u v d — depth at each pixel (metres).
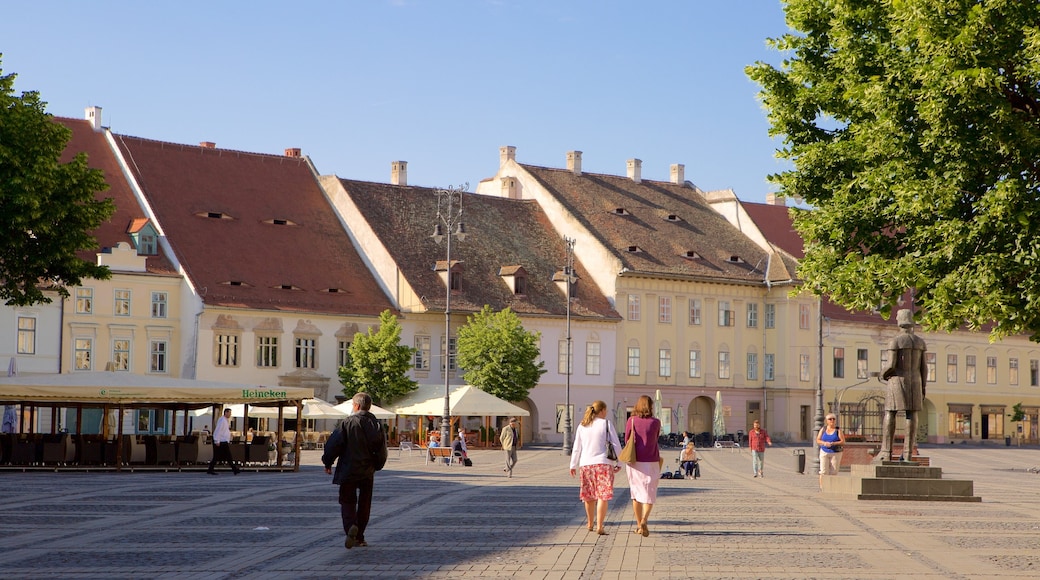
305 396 46.28
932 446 100.75
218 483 37.47
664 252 96.50
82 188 42.50
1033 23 21.45
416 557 18.33
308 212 85.94
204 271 76.75
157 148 82.38
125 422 73.12
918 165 23.66
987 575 16.70
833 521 24.55
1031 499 33.34
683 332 95.88
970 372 110.00
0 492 32.53
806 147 28.52
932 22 21.95
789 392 98.56
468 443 79.62
